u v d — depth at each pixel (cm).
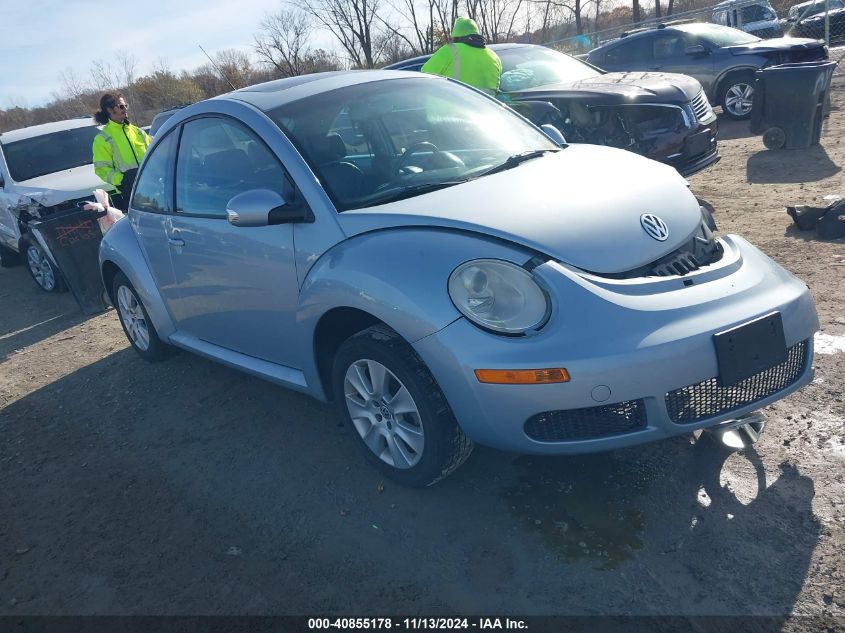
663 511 280
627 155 363
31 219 767
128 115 755
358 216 304
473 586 258
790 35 1608
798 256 518
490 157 362
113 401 472
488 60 718
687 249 288
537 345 250
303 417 405
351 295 289
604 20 3428
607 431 258
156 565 299
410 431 299
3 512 360
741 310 263
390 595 261
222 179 374
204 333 423
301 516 315
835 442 304
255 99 379
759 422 294
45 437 439
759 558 250
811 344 287
